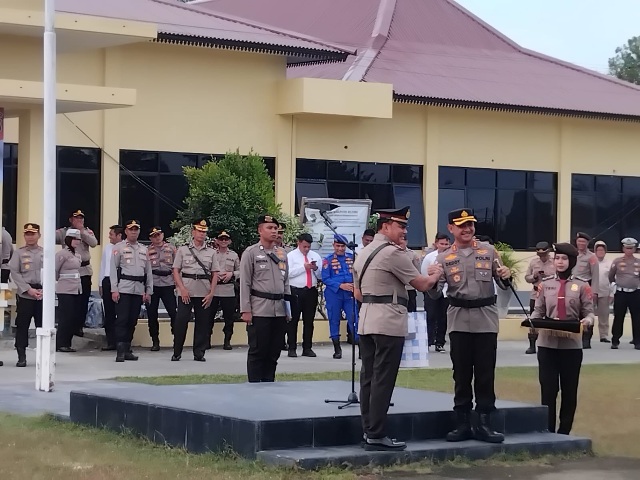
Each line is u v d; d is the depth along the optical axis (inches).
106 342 800.3
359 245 881.5
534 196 1418.6
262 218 534.9
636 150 1505.9
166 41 1074.7
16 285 685.3
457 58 1460.4
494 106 1323.8
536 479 387.2
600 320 992.2
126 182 1091.3
